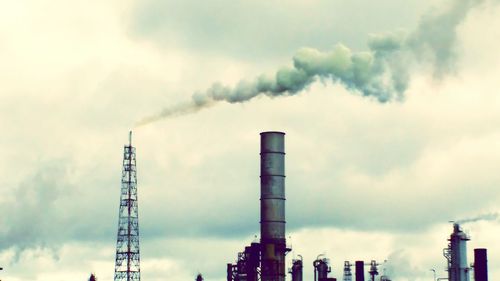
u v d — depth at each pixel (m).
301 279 176.38
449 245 161.25
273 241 143.00
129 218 190.25
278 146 144.50
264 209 144.00
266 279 142.50
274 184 143.75
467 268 157.75
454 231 158.75
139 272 189.38
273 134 144.62
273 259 142.50
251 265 153.38
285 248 143.75
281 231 143.62
